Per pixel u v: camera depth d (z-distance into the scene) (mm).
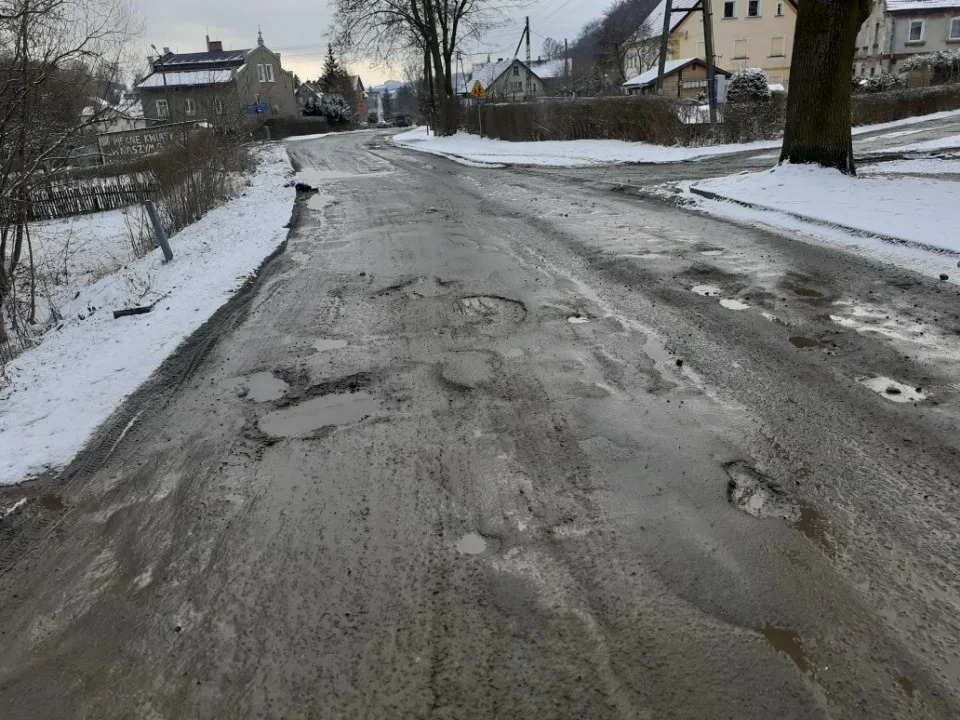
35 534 3133
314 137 51500
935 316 5148
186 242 10672
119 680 2268
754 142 21859
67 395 4797
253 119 52438
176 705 2152
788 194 10250
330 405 4246
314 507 3156
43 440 4078
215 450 3779
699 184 12469
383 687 2152
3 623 2572
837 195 9758
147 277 8523
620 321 5426
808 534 2758
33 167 8703
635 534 2803
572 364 4613
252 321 6137
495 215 10977
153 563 2852
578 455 3441
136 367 5238
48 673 2318
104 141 17844
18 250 9164
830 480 3115
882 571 2531
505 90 63656
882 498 2969
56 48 8773
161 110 40062
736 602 2410
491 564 2684
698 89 42875
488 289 6543
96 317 7000
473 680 2154
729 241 8078
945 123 22531
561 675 2152
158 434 4043
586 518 2930
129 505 3307
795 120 11438
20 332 8070
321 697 2137
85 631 2498
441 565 2697
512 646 2277
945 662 2137
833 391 4000
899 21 52719
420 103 58375
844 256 7027
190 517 3158
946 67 34656
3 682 2291
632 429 3672
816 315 5332
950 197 8820
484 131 32562
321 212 12688
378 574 2672
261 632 2420
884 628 2273
